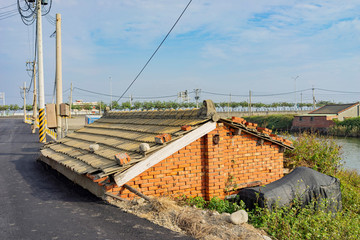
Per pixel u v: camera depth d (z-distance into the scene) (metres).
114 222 5.46
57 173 10.33
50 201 6.92
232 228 5.38
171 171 7.11
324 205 7.17
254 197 7.02
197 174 7.51
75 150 9.52
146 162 6.52
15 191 7.95
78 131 13.25
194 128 7.22
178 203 6.69
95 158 7.62
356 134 45.75
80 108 94.19
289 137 12.77
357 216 8.16
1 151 16.33
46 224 5.41
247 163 8.56
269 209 6.76
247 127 8.38
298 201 7.13
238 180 8.36
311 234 5.97
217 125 7.71
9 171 10.81
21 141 21.84
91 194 7.44
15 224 5.45
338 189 7.98
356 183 11.69
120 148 7.78
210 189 7.59
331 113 58.72
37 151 16.12
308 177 7.75
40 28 20.66
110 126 11.55
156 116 9.51
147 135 8.11
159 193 6.94
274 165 9.15
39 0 20.69
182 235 4.97
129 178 6.28
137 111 11.05
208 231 5.15
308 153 11.69
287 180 7.59
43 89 20.91
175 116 8.59
